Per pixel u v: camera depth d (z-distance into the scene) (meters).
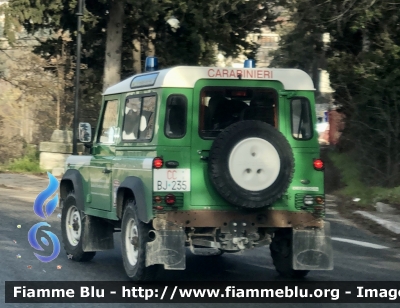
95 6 23.36
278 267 9.12
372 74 18.31
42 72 28.72
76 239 10.30
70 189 10.70
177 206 7.91
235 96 8.24
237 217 8.09
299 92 8.40
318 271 9.71
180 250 7.84
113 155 9.22
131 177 8.39
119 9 23.14
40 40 26.00
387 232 13.59
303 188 8.30
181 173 7.95
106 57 23.61
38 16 21.48
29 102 28.61
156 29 24.12
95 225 9.95
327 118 29.23
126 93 9.07
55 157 25.59
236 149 7.79
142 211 7.99
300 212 8.30
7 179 23.23
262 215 8.17
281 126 8.32
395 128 17.91
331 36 20.52
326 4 17.98
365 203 16.81
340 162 21.39
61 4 21.47
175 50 24.30
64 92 27.31
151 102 8.27
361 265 10.27
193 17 22.19
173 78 8.04
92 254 10.14
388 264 10.41
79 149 24.95
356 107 18.81
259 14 21.62
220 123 8.18
